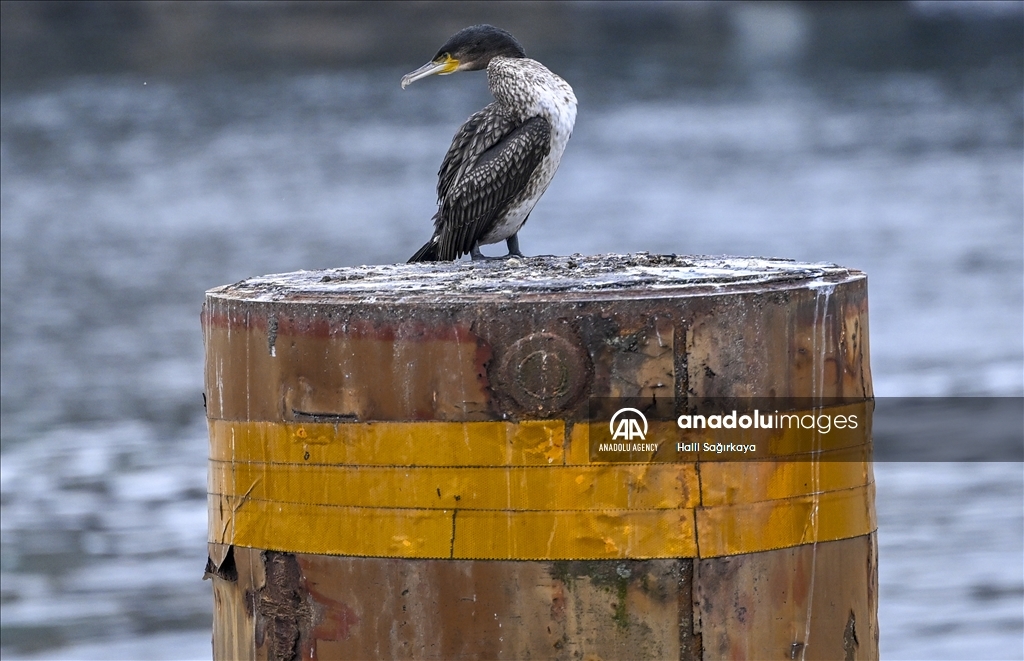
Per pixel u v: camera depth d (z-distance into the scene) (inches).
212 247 1453.0
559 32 3651.6
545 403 167.2
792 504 174.7
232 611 185.3
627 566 168.6
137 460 659.4
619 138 2299.5
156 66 3038.9
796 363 174.4
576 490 167.9
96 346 960.9
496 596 169.0
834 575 179.6
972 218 1482.5
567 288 173.0
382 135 2352.4
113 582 495.8
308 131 2384.4
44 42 3228.3
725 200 1695.4
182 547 531.5
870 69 3132.4
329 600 174.4
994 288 1086.4
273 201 1749.5
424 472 169.3
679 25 3850.9
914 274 1170.6
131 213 1680.6
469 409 168.1
